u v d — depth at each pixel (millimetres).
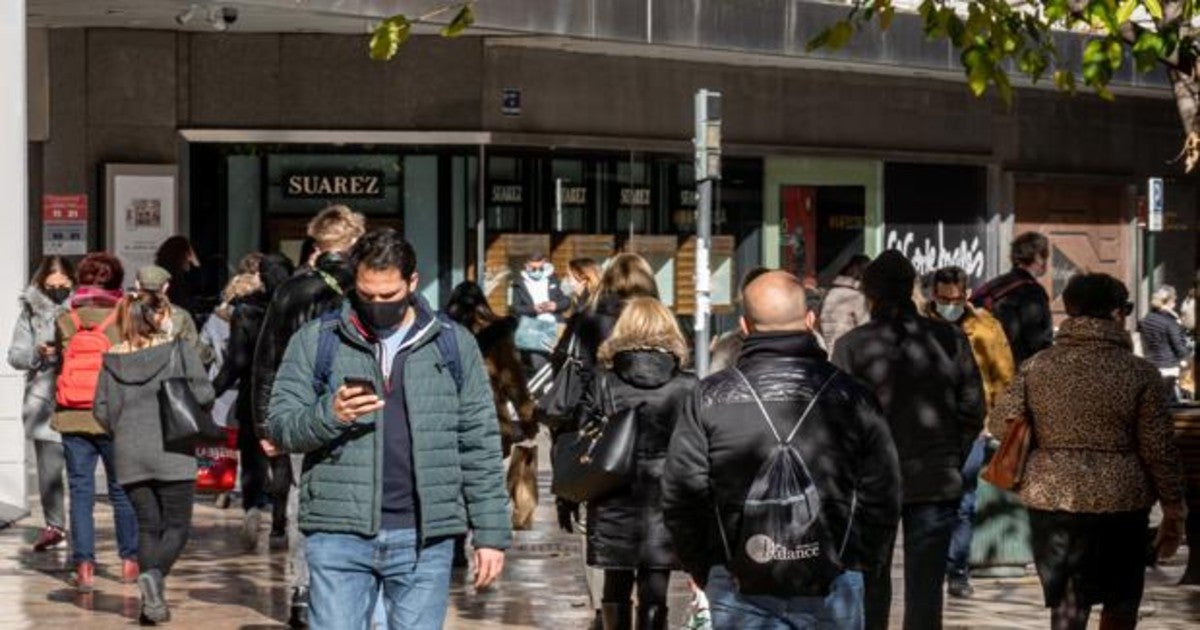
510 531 11258
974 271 45031
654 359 14539
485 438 11133
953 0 31312
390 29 15484
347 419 10539
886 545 10164
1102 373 13672
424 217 35656
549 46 35938
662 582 14656
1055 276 47344
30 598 18297
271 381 15656
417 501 10922
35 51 33531
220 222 34688
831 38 16531
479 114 35531
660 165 38500
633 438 14297
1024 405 14016
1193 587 19922
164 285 17453
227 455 24000
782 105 40406
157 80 34062
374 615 12375
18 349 20766
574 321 16516
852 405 10070
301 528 11047
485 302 20000
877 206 42531
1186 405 20312
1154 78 44344
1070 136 47469
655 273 38594
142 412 16969
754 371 10117
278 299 15625
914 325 14641
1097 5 15023
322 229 15820
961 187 44688
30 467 27812
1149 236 40250
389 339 11016
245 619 17203
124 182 33875
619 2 33906
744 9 35750
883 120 42469
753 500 9828
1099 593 13898
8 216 24984
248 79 34625
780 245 40688
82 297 18750
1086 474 13648
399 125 35281
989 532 19969
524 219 36375
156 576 16891
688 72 38750
